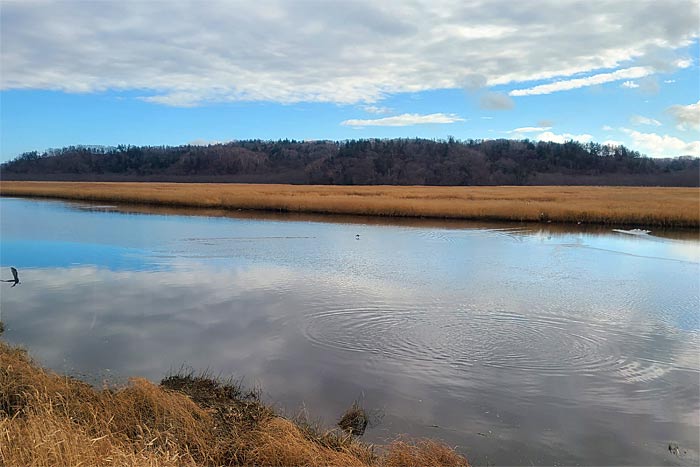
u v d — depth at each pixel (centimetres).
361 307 1248
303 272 1678
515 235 2720
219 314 1188
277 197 4425
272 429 632
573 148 15400
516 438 670
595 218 3247
